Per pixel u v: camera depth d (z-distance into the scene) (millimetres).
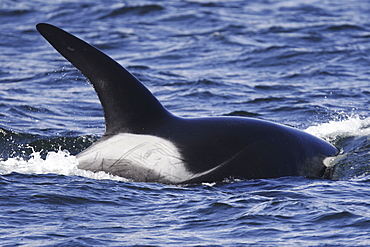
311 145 44375
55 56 100875
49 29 40156
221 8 144750
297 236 32281
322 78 85562
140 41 113938
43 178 41312
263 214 35250
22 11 141750
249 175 41438
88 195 38281
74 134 55844
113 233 32781
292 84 82125
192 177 41031
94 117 65188
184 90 79125
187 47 108312
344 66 92875
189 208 36500
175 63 97188
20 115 64438
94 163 42781
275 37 114000
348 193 38469
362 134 47656
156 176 41344
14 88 79062
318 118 63031
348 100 71500
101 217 35156
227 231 33156
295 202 36812
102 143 43375
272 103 71125
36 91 77812
